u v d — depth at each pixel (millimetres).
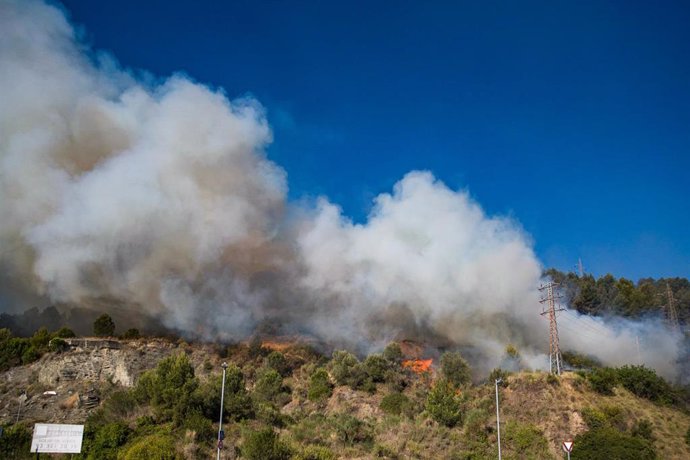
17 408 71562
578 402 71625
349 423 65188
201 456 50906
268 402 81562
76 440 46219
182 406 59375
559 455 62094
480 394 80562
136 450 48844
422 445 62688
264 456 50094
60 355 85312
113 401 64688
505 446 64562
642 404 75125
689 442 65812
